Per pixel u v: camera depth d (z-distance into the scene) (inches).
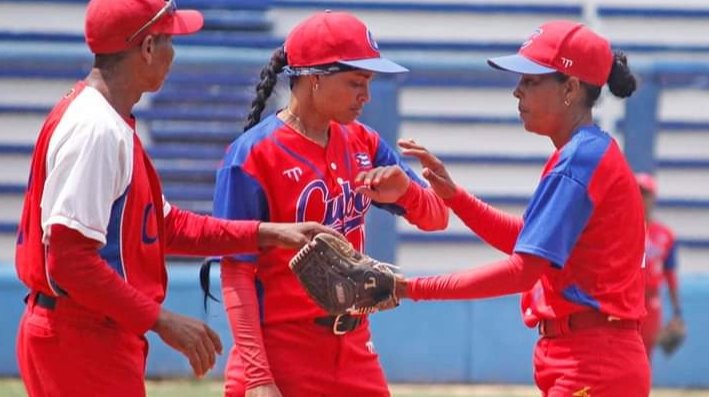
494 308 904.9
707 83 991.0
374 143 444.1
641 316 412.5
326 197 416.2
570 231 392.8
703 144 1055.6
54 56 977.5
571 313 405.4
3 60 972.6
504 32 1095.6
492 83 1035.9
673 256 833.5
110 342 370.3
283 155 411.8
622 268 404.2
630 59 1043.9
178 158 1042.7
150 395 810.8
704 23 1102.4
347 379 420.5
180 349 366.6
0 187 1018.7
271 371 413.7
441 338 903.7
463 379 904.9
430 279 396.5
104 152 356.2
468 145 1048.8
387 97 939.3
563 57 407.8
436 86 1040.8
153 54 377.7
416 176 453.4
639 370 407.5
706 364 911.7
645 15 1102.4
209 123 1045.2
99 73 375.9
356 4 1091.9
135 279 376.5
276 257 414.6
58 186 354.3
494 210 448.8
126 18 370.3
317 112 414.0
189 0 1080.8
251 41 1063.6
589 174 395.5
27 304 382.6
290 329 415.8
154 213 382.3
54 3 1080.2
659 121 1029.2
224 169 414.0
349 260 392.2
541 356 415.8
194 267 898.7
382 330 903.1
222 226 402.6
